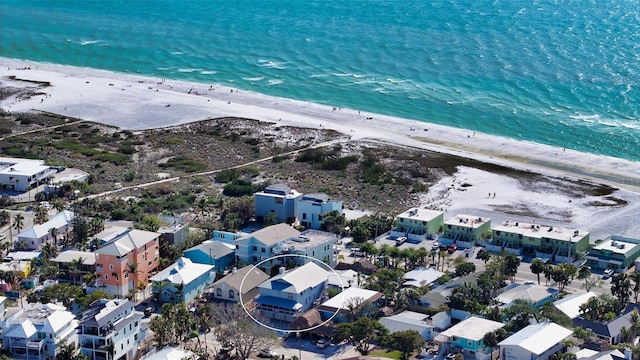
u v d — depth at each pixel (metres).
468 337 176.88
